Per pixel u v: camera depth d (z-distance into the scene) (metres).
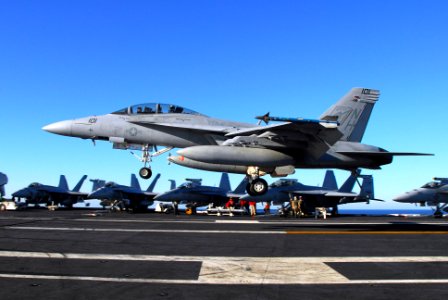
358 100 20.28
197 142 18.95
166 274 7.93
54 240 12.13
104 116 19.73
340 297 6.46
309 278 7.68
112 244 11.55
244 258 9.60
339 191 42.00
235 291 6.76
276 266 8.73
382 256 9.98
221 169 18.78
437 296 6.54
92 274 7.88
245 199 37.72
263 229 16.42
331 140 16.78
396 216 38.75
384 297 6.47
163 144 19.28
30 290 6.70
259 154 17.00
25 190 49.03
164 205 48.28
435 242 12.41
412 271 8.32
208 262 9.11
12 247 10.76
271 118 14.80
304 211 39.34
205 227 17.05
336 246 11.54
